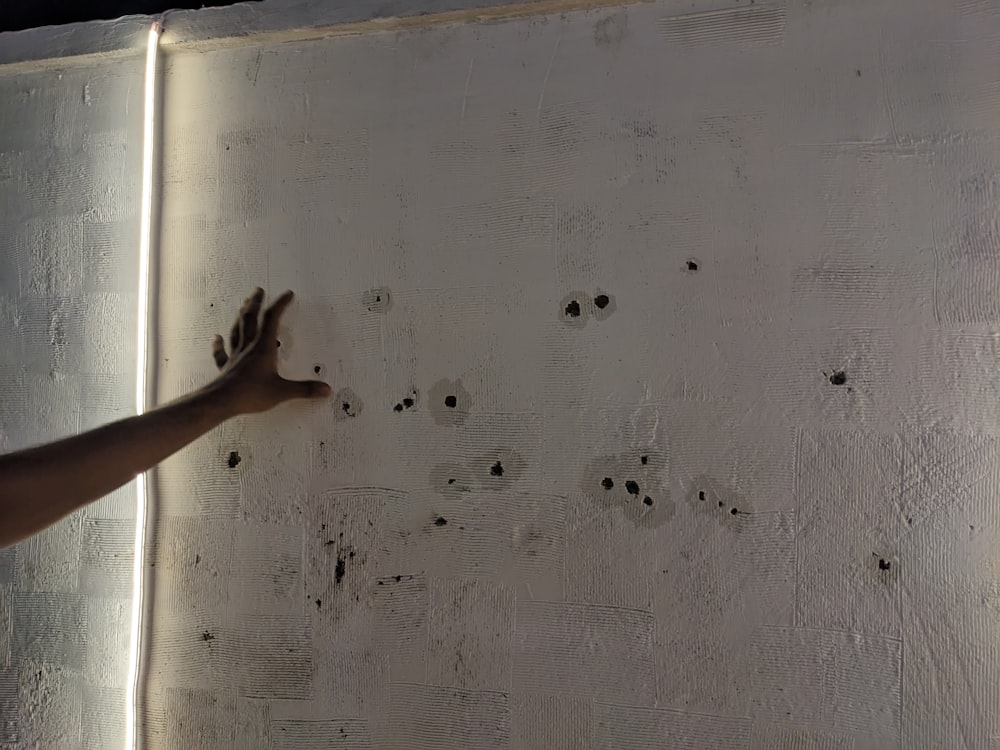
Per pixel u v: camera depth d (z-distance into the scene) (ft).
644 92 3.49
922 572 3.15
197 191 3.96
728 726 3.31
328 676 3.72
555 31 3.59
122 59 4.10
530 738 3.49
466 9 3.61
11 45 4.22
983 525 3.10
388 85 3.76
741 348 3.36
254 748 3.77
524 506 3.55
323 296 3.79
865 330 3.25
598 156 3.53
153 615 3.94
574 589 3.49
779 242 3.34
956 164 3.18
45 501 2.70
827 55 3.31
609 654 3.43
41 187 4.21
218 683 3.84
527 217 3.59
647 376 3.45
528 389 3.56
